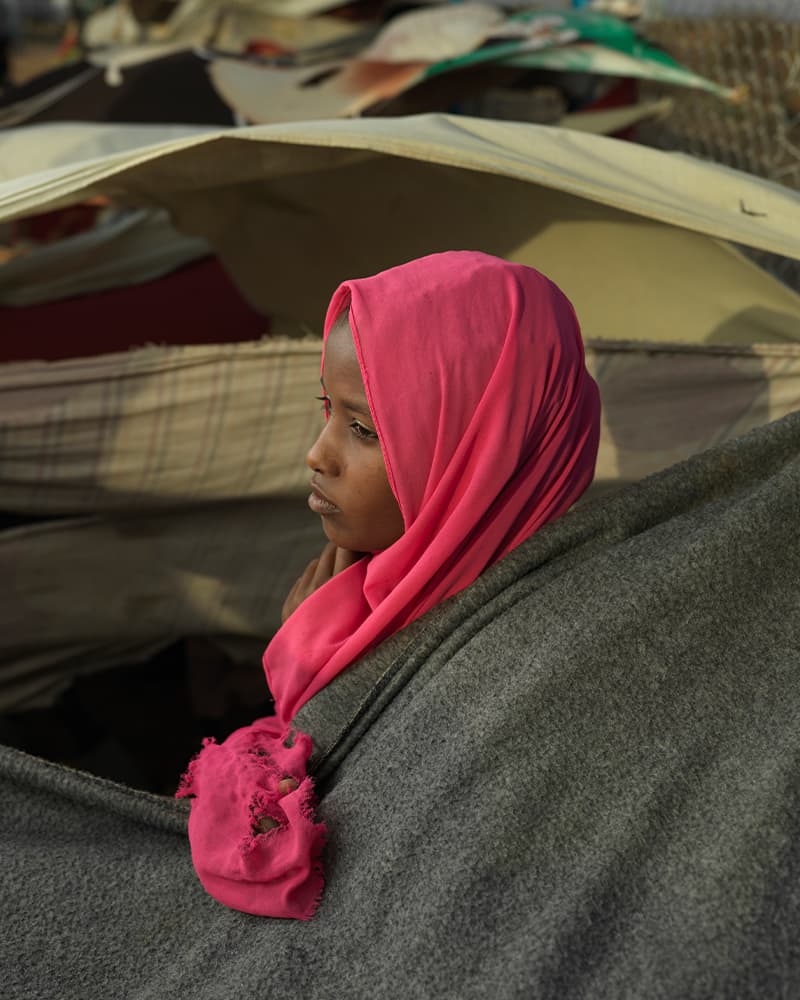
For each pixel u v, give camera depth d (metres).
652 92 3.29
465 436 0.90
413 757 0.86
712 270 1.78
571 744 0.82
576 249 1.94
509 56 2.97
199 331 3.24
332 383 0.91
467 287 0.90
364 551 1.01
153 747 2.18
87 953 0.94
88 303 3.42
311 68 3.29
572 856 0.78
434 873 0.79
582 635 0.85
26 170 2.90
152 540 2.09
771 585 0.90
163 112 3.63
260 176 1.86
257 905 0.87
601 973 0.72
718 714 0.84
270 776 0.90
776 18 2.99
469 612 0.92
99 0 6.38
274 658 1.02
